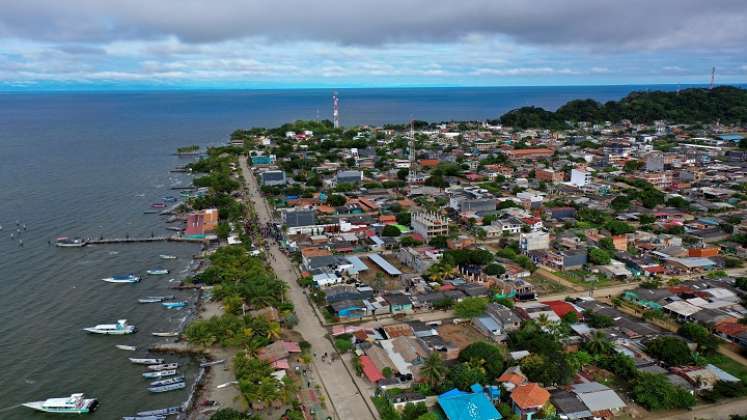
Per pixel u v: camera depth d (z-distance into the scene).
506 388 113.25
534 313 149.38
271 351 131.38
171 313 166.00
